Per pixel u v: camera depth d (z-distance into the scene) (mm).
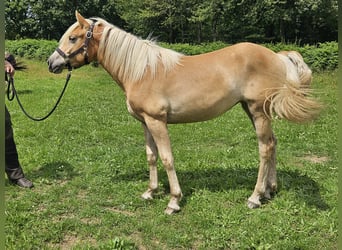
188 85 3617
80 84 14648
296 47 18328
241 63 3609
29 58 22891
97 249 3178
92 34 3842
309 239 3293
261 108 3686
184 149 6059
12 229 3479
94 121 8031
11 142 4352
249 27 28547
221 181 4562
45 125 7430
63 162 5355
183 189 4352
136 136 6945
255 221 3592
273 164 4105
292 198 4078
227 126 7582
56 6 34969
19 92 11938
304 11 24703
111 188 4445
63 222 3607
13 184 4535
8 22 35781
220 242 3271
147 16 30766
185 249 3223
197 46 21609
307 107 3613
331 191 4270
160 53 3713
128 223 3635
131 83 3715
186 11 30750
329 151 5809
